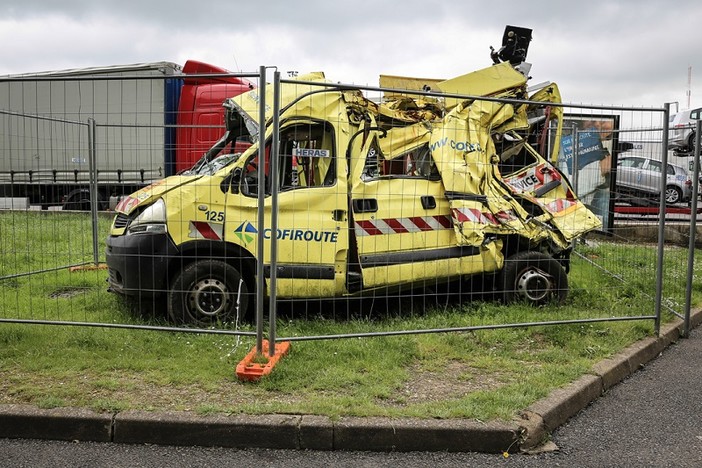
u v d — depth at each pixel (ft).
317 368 15.33
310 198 19.13
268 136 19.16
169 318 19.15
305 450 12.34
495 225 21.40
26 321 16.78
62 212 30.76
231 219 18.90
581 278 27.02
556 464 12.01
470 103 22.30
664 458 12.29
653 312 21.63
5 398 13.41
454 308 21.54
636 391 15.93
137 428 12.50
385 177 20.68
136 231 18.84
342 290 19.56
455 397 13.94
